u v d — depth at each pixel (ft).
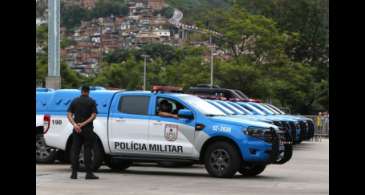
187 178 50.39
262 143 49.96
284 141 55.11
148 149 52.42
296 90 201.67
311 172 58.03
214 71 183.01
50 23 84.84
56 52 85.05
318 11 267.59
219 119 50.96
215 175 50.67
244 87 183.32
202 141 50.83
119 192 40.50
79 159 54.13
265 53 188.85
